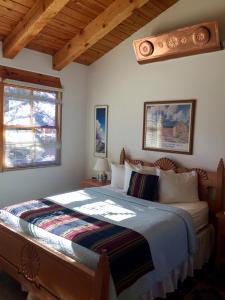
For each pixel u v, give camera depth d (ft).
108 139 14.75
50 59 13.53
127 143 13.89
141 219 8.04
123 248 6.29
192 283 8.70
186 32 10.43
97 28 11.47
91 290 5.51
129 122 13.74
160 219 8.10
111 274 5.71
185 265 8.41
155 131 12.68
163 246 7.38
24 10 10.16
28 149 13.29
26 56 12.53
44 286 6.70
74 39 12.41
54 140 14.40
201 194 11.03
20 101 12.73
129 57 13.53
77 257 6.24
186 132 11.64
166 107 12.23
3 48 11.67
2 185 12.24
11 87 12.32
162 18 12.21
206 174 10.91
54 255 6.35
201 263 9.64
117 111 14.25
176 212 8.84
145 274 6.59
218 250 9.41
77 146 15.52
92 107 15.46
